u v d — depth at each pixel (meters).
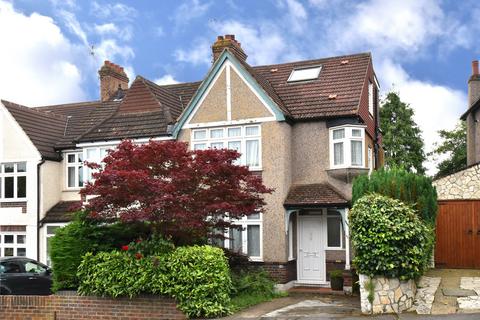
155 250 13.98
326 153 19.19
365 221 12.53
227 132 19.61
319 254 19.05
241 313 13.52
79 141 22.23
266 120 19.00
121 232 15.09
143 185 13.49
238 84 19.55
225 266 13.94
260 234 18.66
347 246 18.19
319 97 20.00
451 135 39.75
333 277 17.77
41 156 23.19
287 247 18.48
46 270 17.69
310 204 18.20
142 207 13.80
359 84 20.12
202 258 13.54
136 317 13.66
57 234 14.95
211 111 19.86
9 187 23.75
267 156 18.89
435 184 18.39
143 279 13.47
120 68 29.14
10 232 23.50
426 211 15.09
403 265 12.12
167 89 25.55
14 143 23.69
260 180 15.35
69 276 14.62
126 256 13.93
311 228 19.27
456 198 18.11
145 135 21.00
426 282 14.24
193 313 13.12
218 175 14.66
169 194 13.35
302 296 16.86
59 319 14.35
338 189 18.81
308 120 19.39
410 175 15.26
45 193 23.34
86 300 14.15
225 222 15.37
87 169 23.52
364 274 12.48
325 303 15.02
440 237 17.92
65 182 24.09
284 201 18.58
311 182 19.27
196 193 14.51
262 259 18.48
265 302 15.53
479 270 17.02
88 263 14.29
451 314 11.45
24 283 16.84
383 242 12.24
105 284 13.85
